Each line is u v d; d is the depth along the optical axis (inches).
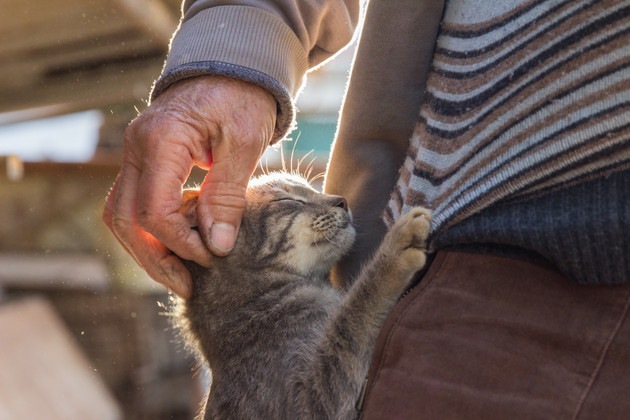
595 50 24.5
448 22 28.8
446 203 26.7
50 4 63.4
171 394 74.7
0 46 68.9
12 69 72.5
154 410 74.5
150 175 29.7
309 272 36.5
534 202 25.0
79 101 76.5
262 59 30.7
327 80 80.4
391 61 30.6
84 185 76.6
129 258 76.6
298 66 32.1
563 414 23.9
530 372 24.5
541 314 24.8
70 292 76.0
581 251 24.2
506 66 26.1
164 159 29.6
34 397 71.0
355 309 30.3
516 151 25.2
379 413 25.7
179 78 30.6
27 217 77.4
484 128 26.1
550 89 25.0
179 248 31.3
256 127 30.5
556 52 25.1
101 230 77.1
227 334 34.5
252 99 30.5
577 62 24.7
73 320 76.8
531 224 24.7
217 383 33.8
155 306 76.1
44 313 76.6
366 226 32.1
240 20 31.0
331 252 35.9
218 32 30.8
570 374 24.2
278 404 31.7
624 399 23.6
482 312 25.4
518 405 24.3
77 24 66.4
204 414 33.9
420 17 30.0
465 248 26.4
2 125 80.7
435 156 27.6
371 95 31.0
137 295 76.1
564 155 24.5
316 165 67.1
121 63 72.6
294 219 36.3
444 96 27.7
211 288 35.3
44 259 76.5
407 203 28.4
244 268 35.6
